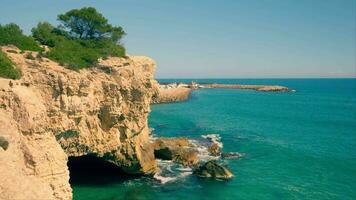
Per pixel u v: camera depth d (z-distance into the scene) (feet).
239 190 140.26
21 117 88.48
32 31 134.31
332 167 174.70
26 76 106.01
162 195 131.54
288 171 167.32
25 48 116.16
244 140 236.02
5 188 67.00
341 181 153.99
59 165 93.91
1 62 99.09
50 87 109.60
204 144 218.59
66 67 116.47
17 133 84.28
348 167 174.81
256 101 543.39
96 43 145.18
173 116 357.20
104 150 132.46
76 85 114.42
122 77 132.77
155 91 153.89
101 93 126.62
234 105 478.59
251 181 151.74
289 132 269.23
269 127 292.40
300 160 186.70
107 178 146.41
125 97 136.56
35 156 85.56
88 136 124.57
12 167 73.10
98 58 129.80
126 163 142.51
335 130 280.31
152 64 149.59
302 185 148.36
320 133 266.36
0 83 89.71
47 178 89.10
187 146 208.85
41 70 109.81
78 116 116.88
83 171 154.40
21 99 89.76
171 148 175.83
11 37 115.44
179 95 546.26
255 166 174.70
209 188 140.97
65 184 95.04
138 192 132.98
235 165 175.94
